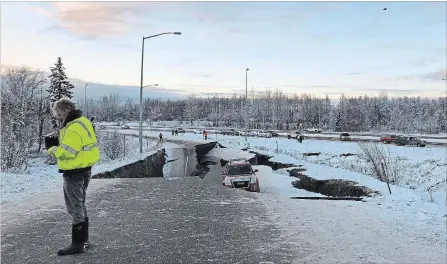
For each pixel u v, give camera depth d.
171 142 63.34
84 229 5.96
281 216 8.61
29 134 41.91
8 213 8.78
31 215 8.58
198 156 44.75
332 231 7.38
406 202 10.67
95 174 18.06
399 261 5.78
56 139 5.66
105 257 5.77
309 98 171.12
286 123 145.75
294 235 7.09
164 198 10.72
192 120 174.12
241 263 5.61
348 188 16.72
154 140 69.94
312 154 44.62
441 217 8.68
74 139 5.40
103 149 47.75
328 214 8.84
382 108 156.38
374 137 70.62
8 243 6.49
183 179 14.73
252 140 65.94
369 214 8.91
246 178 17.11
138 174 25.61
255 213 8.90
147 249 6.18
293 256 5.93
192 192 11.75
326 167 26.25
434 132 116.38
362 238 6.94
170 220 8.15
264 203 10.12
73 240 5.93
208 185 13.19
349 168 30.17
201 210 9.17
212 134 91.19
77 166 5.58
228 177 17.34
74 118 5.53
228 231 7.31
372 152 28.64
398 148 44.44
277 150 45.72
